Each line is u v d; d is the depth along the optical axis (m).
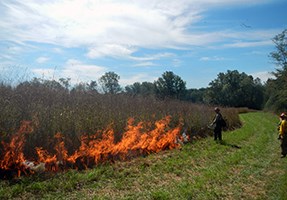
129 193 8.12
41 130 10.19
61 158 10.00
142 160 12.03
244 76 100.00
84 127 11.23
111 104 15.10
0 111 9.34
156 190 8.45
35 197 7.38
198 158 13.27
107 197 7.65
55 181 8.38
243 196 8.55
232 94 96.31
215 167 11.70
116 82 19.02
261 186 9.59
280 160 14.00
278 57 55.22
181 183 9.27
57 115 10.98
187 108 22.73
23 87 12.29
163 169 10.81
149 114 16.89
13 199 7.15
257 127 32.06
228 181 9.95
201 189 8.88
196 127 21.19
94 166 10.46
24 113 10.29
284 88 56.50
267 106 72.25
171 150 15.01
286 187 9.24
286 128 14.77
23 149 9.66
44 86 13.40
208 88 100.75
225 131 27.30
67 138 10.67
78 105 12.70
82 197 7.58
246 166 12.30
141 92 21.06
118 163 11.22
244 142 19.81
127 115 14.43
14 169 8.86
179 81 50.78
